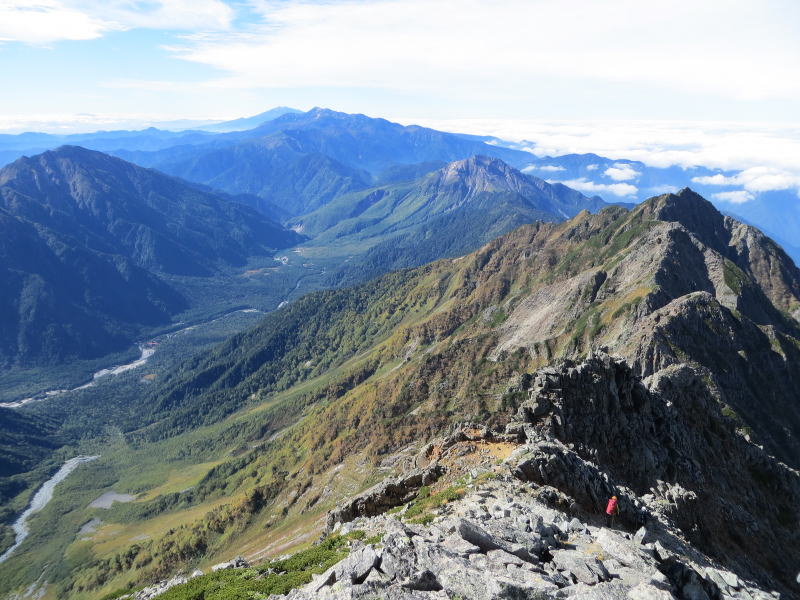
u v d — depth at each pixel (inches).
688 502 2883.9
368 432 7687.0
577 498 2113.7
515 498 1867.6
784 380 6446.9
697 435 3838.6
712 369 5885.8
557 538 1451.8
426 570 1147.9
